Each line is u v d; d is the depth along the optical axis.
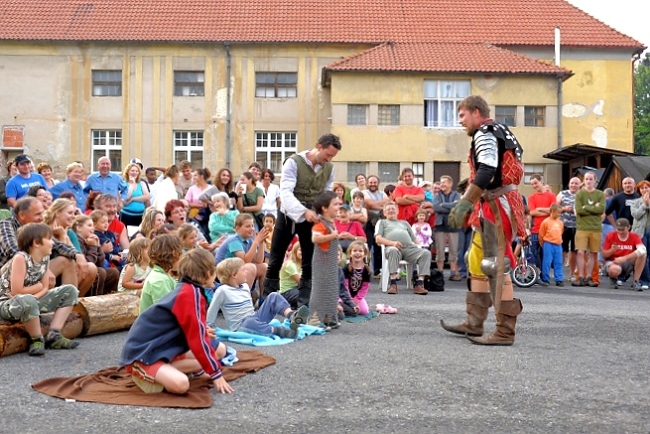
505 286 7.11
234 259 7.97
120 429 4.32
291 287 9.62
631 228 15.51
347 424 4.45
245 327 7.70
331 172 8.96
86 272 8.33
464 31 39.66
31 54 37.47
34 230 6.82
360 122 35.41
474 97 7.09
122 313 7.90
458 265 15.84
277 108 37.97
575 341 7.41
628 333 8.02
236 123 37.88
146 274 8.62
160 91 37.84
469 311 7.57
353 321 8.95
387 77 35.12
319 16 39.97
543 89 35.28
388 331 8.13
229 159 37.88
